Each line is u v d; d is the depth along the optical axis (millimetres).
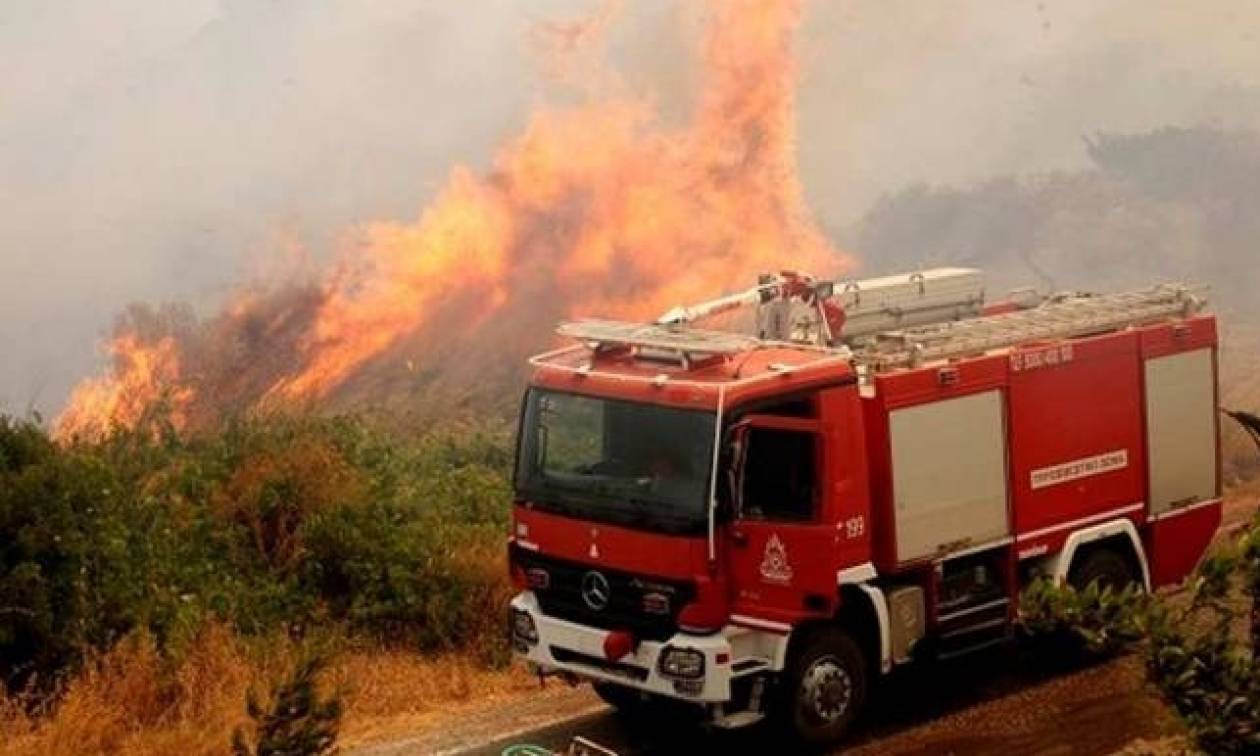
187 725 11188
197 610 12539
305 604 13516
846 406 11055
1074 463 12734
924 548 11617
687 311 12211
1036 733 11547
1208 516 13891
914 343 11711
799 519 10828
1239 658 6309
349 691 11789
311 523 13992
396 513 14672
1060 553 12656
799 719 11086
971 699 12352
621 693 12141
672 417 10711
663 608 10656
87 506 12734
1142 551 13367
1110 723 11695
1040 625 6707
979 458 12023
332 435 16047
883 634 11406
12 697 11719
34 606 11906
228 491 14477
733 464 10555
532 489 11352
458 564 14031
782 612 10773
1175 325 13609
